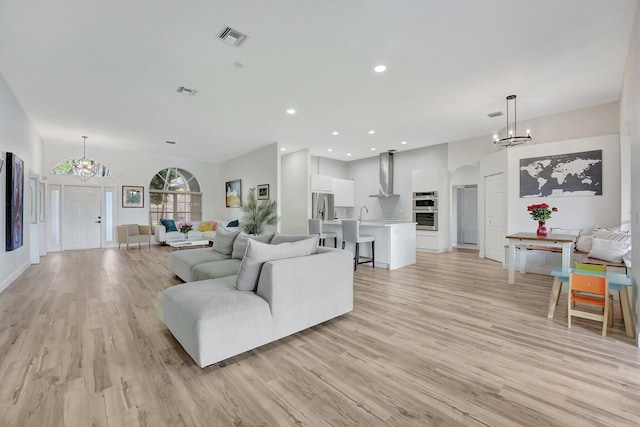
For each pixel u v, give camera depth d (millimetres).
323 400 1691
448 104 4590
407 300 3529
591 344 2373
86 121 5418
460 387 1808
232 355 2104
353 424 1500
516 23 2598
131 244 8516
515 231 5465
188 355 2207
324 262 2738
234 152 8438
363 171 9703
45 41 2828
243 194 8688
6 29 2621
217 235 4762
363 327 2738
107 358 2152
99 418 1535
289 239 3395
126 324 2781
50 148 7219
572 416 1543
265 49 2988
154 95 4172
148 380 1883
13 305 3303
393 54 3102
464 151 7066
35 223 5805
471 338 2492
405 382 1864
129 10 2391
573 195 4871
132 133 6312
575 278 2697
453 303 3414
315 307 2654
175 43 2875
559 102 4590
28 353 2213
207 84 3814
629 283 2541
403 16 2488
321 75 3568
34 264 5695
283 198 8648
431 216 7562
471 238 9219
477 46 2963
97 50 2996
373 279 4574
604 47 3006
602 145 4602
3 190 3863
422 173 7738
